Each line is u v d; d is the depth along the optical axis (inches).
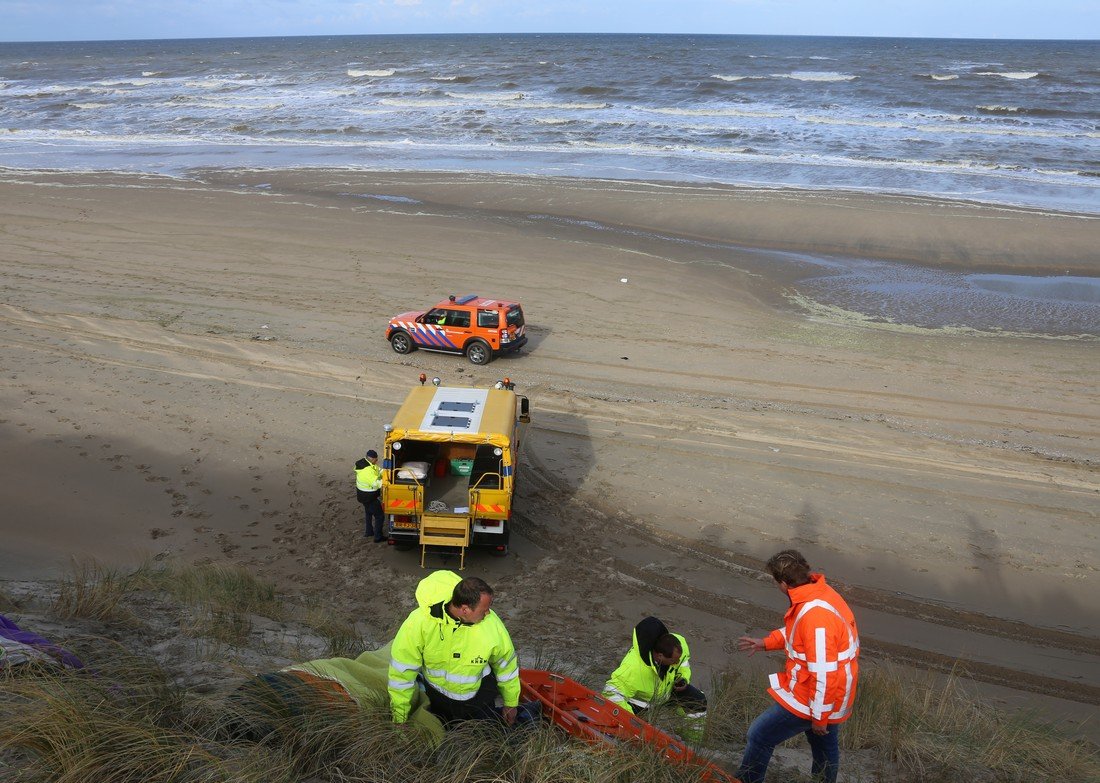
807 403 700.0
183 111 2758.4
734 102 2876.5
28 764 160.6
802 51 6884.8
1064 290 1040.2
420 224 1274.6
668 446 610.5
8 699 178.1
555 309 932.0
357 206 1387.8
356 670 219.5
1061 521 514.0
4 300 876.0
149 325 822.5
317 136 2230.6
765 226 1296.8
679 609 415.2
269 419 624.4
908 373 773.3
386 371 738.8
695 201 1437.0
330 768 176.4
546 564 453.1
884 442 625.6
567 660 336.2
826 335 876.6
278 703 195.0
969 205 1427.2
